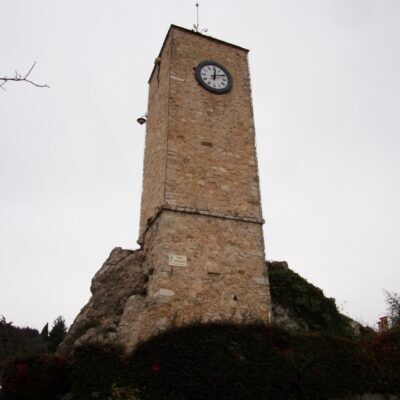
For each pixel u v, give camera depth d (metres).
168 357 8.27
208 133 13.07
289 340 9.24
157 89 15.05
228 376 8.19
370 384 9.29
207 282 10.77
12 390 9.02
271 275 13.95
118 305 11.86
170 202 11.52
